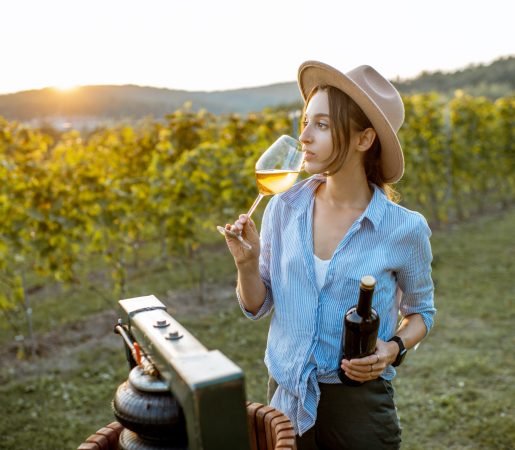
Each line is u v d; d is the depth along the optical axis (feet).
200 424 3.19
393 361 5.39
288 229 5.80
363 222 5.46
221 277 24.71
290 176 5.52
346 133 5.21
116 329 4.73
